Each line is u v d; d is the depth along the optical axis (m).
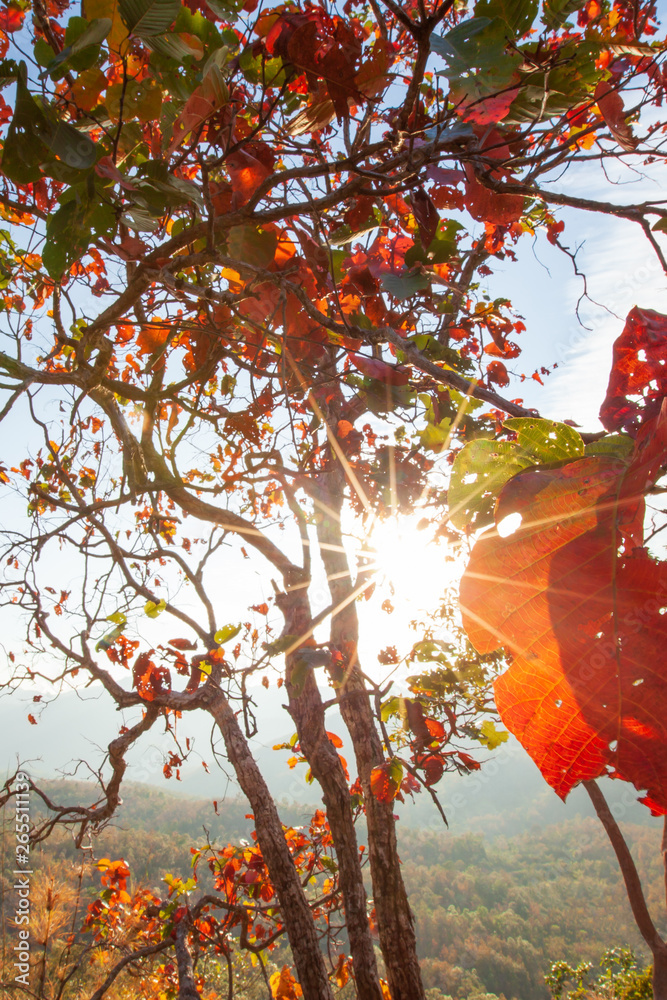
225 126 1.53
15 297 4.52
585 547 0.34
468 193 1.57
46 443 4.28
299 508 4.82
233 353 2.43
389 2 0.94
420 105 1.52
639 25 1.56
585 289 2.48
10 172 1.37
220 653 5.33
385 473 4.66
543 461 0.43
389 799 4.17
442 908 71.25
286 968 6.67
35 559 4.35
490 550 0.37
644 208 1.24
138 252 2.18
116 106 1.57
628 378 0.41
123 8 1.12
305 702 6.00
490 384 4.43
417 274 1.88
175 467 4.73
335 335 2.29
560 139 1.95
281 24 1.25
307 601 5.84
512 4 1.15
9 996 4.78
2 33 2.43
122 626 5.36
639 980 17.97
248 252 2.02
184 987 5.51
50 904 5.07
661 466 0.33
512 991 58.66
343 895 5.81
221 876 6.86
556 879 76.12
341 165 1.54
